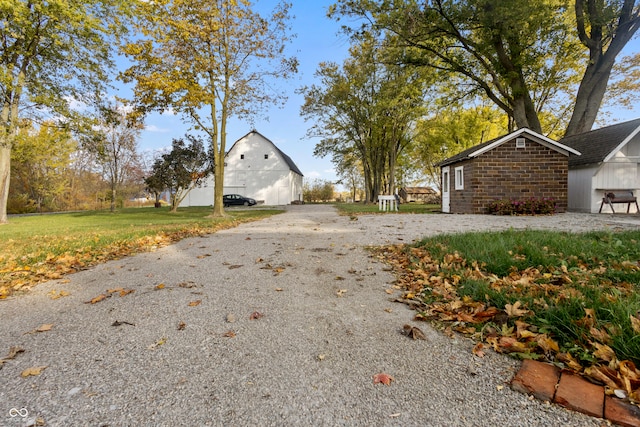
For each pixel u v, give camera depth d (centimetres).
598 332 209
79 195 3991
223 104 1641
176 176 2094
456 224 911
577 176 1373
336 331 261
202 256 566
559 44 1636
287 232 872
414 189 6112
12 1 1173
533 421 154
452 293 329
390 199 1803
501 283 331
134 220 1510
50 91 1555
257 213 1948
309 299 337
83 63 1536
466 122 3020
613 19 1424
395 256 523
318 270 454
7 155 1485
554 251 434
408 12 1482
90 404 172
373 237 722
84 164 4038
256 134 4066
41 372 204
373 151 3247
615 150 1195
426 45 1769
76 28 1367
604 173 1278
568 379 182
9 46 1416
